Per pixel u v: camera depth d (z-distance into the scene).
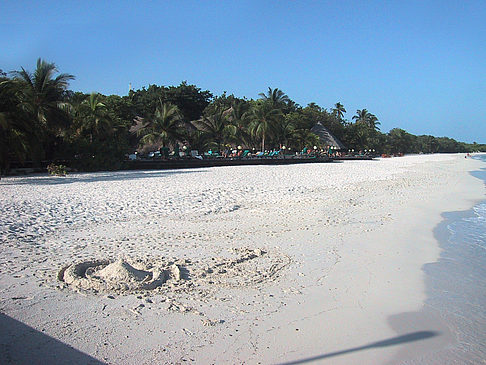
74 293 5.25
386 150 113.62
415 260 7.30
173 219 10.51
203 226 9.73
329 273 6.41
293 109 85.62
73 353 3.79
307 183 20.62
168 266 6.51
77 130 33.59
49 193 15.42
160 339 4.11
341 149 79.88
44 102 30.19
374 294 5.57
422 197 16.22
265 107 57.09
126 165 33.56
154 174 27.41
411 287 5.89
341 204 13.52
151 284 5.53
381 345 4.14
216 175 26.19
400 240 8.80
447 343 4.23
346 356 3.91
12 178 23.42
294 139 65.75
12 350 3.79
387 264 7.00
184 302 5.05
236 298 5.25
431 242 8.70
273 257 7.21
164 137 45.38
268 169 34.66
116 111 52.38
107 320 4.49
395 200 15.05
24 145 24.27
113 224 9.77
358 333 4.39
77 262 6.63
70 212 11.13
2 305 4.82
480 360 3.90
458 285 6.01
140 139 47.47
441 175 30.66
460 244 8.59
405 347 4.12
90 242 8.02
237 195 15.27
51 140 31.70
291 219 10.78
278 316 4.75
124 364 3.64
